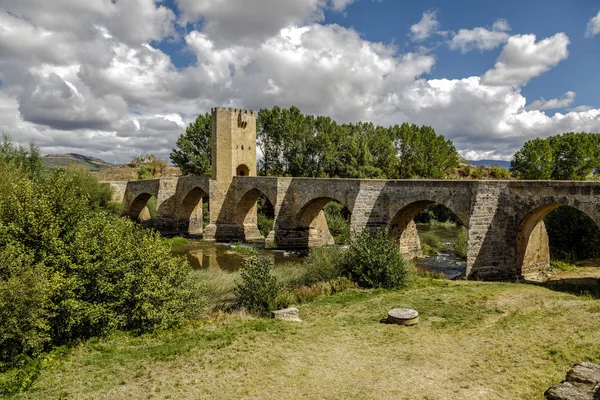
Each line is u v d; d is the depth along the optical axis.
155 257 19.20
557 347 14.35
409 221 38.75
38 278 14.89
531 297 21.95
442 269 35.12
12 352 14.63
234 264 41.22
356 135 83.56
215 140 59.12
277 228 49.34
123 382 13.27
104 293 17.50
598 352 13.60
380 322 18.91
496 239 29.34
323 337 16.94
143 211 79.44
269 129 79.75
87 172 64.06
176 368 14.21
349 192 40.16
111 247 17.84
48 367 14.48
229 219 59.97
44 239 17.38
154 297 18.11
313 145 76.12
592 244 36.50
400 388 12.13
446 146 89.62
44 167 49.12
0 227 16.61
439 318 19.22
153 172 117.81
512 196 29.22
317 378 13.05
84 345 16.38
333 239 54.69
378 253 27.03
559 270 31.78
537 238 31.14
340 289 25.53
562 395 10.66
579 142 63.59
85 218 19.52
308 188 46.81
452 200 31.39
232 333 17.58
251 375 13.43
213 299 24.56
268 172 82.56
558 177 65.25
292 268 32.34
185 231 68.44
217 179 58.94
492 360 13.80
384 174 79.50
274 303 21.81
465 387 11.97
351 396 11.77
